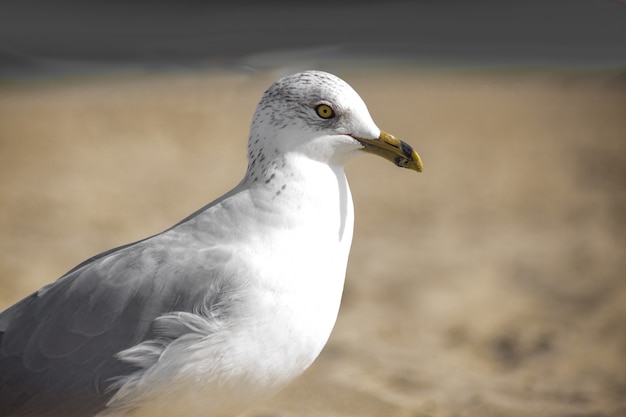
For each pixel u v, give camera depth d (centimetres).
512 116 2456
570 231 1589
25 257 1414
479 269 1393
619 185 1873
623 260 1420
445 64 3038
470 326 1180
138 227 1594
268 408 906
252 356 618
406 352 1095
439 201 1789
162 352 610
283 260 621
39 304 649
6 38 3062
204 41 3164
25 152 2119
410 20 3412
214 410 639
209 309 612
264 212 632
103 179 1909
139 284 626
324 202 640
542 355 1084
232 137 2267
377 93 2719
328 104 641
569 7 3481
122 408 630
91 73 2902
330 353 1087
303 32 3269
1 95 2678
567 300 1263
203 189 1838
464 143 2214
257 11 3466
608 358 1064
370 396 941
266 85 2784
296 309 622
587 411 906
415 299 1273
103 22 3275
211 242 634
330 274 639
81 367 627
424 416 898
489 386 987
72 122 2400
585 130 2305
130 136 2269
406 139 2245
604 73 2883
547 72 2938
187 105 2570
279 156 642
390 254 1470
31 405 644
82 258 1419
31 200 1756
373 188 1880
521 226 1623
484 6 3528
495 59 3064
